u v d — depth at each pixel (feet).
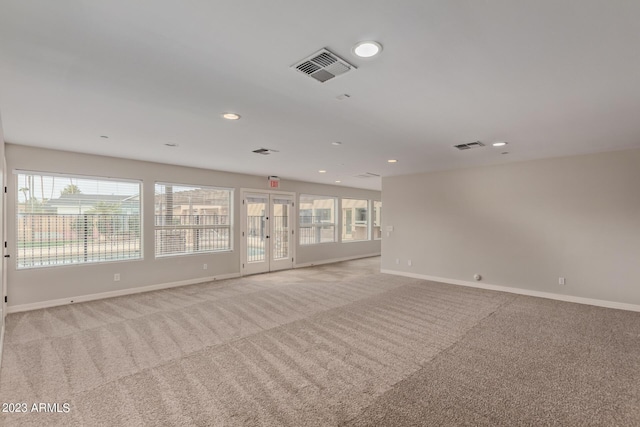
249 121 10.46
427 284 20.04
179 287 18.98
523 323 12.73
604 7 4.79
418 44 5.87
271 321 12.94
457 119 10.22
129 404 7.29
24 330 11.78
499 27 5.33
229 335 11.41
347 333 11.64
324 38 5.70
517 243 17.75
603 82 7.43
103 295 16.37
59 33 5.49
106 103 8.82
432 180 21.39
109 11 4.88
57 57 6.33
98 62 6.55
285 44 5.89
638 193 14.28
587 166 15.55
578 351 10.09
